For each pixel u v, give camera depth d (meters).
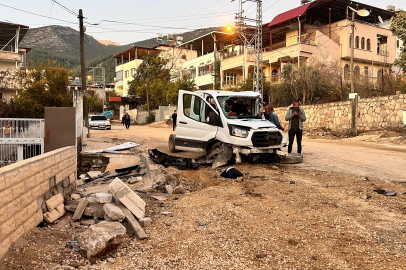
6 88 32.66
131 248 3.97
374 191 6.35
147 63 58.81
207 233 4.43
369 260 3.60
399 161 9.78
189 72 50.28
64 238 4.25
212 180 8.20
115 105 66.69
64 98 25.28
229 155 9.65
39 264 3.46
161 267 3.51
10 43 38.75
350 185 6.94
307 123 23.58
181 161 9.85
